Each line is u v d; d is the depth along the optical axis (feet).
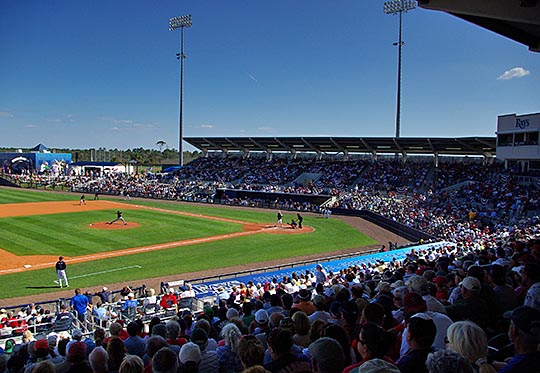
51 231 132.16
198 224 153.48
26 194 238.48
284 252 114.21
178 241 123.95
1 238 120.78
